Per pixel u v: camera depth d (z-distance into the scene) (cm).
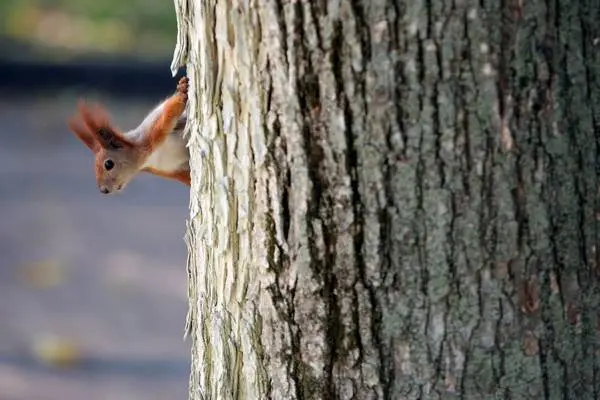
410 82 408
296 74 419
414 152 414
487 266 423
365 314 434
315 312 441
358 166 419
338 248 430
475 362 431
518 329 430
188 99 502
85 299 1407
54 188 1802
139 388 1176
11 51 2305
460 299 426
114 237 1616
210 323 493
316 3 409
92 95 2172
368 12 405
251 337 463
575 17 415
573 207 428
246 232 454
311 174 427
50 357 1232
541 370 436
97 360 1238
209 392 503
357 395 443
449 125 411
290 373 454
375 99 411
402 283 427
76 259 1536
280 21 418
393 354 435
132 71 2186
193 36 469
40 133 2033
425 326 430
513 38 406
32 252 1559
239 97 441
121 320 1345
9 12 2534
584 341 442
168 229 1650
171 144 616
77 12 2575
